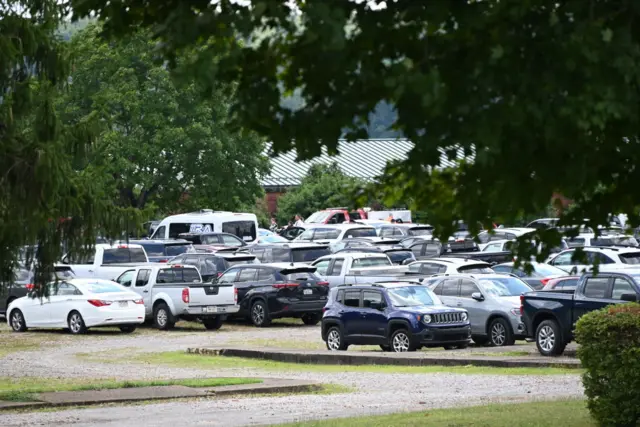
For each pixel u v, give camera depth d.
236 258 124.69
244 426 43.06
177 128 181.62
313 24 18.09
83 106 178.25
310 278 108.06
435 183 24.25
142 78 182.75
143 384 59.91
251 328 107.12
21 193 38.91
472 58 19.20
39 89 41.12
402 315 78.62
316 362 77.25
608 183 23.06
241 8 19.91
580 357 39.09
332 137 20.03
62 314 102.38
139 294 108.62
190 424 44.72
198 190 186.50
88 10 22.97
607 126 21.27
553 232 25.59
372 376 66.12
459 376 64.31
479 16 19.20
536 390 55.50
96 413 49.47
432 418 41.88
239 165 189.38
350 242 146.62
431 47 19.67
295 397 55.75
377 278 108.44
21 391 56.66
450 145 19.42
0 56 38.91
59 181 39.53
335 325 83.19
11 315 105.75
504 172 20.52
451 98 18.78
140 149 182.00
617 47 18.31
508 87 18.95
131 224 43.59
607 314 38.72
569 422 39.19
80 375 69.31
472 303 83.50
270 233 176.62
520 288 83.75
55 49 41.25
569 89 18.78
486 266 106.31
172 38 20.33
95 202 42.66
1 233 39.28
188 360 80.06
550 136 19.06
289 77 21.02
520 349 78.12
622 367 37.72
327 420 42.84
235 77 21.22
